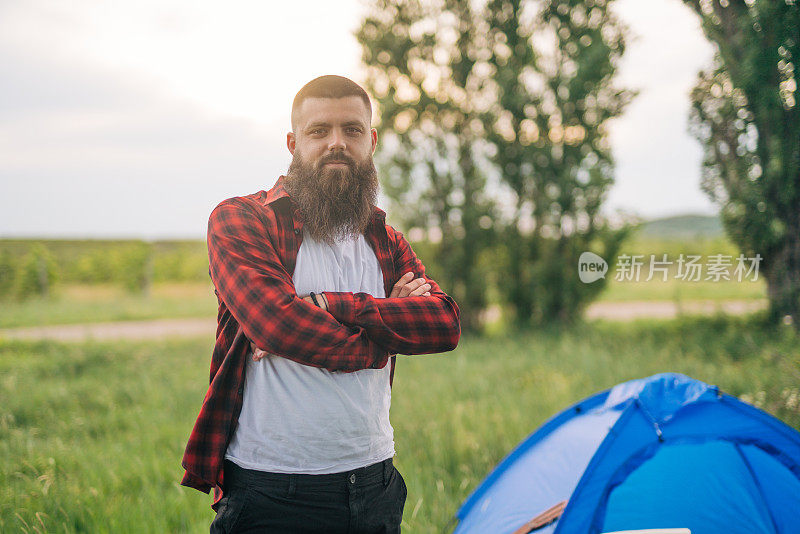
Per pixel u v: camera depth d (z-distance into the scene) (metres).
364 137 1.77
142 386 8.08
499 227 14.54
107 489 4.13
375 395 1.74
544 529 2.45
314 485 1.60
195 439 1.65
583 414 3.01
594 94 13.07
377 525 1.71
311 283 1.71
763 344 7.66
